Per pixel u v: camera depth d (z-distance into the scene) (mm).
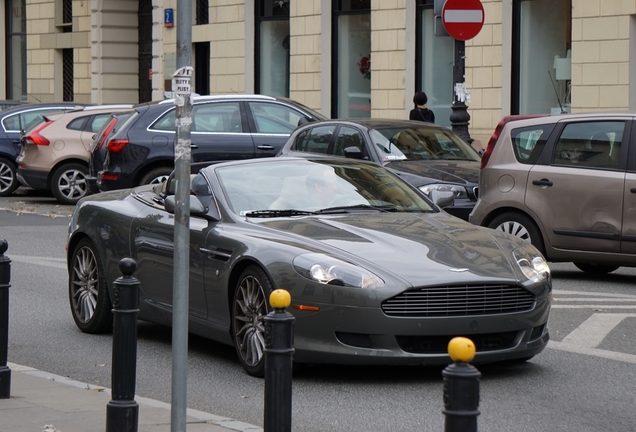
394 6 26406
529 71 23656
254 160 9969
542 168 13156
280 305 5633
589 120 12938
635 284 12938
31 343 10141
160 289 9625
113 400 6590
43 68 42156
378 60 26938
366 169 10195
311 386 8211
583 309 11203
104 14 38969
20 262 15195
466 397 4039
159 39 34125
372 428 7074
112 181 19625
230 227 8984
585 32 21984
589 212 12719
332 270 7996
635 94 21391
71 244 10812
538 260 8641
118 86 39406
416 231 8789
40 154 23516
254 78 30906
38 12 42250
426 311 7926
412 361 7910
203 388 8266
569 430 6965
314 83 28812
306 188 9617
